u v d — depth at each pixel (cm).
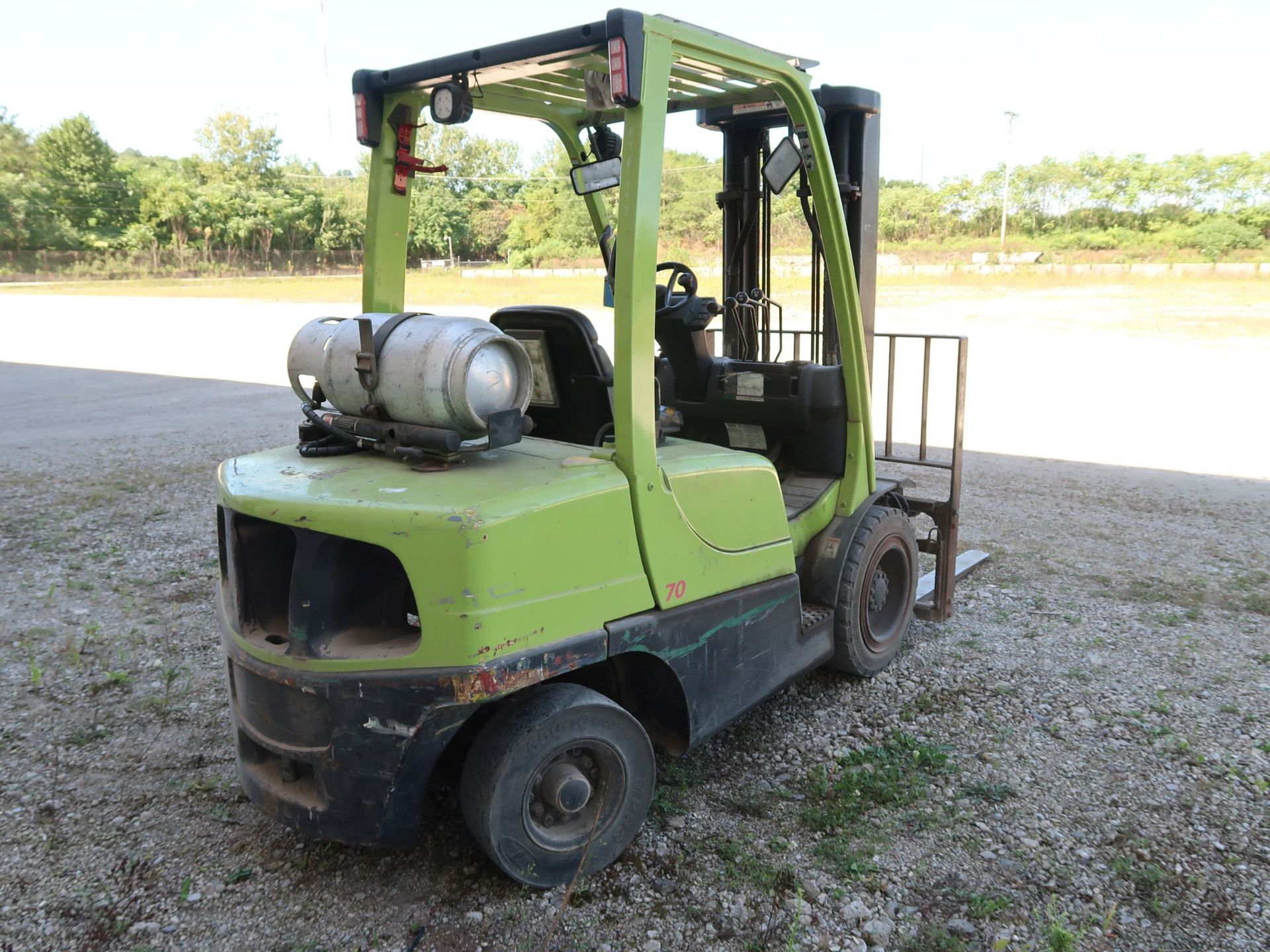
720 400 411
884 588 416
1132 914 266
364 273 329
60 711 386
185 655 441
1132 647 452
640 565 276
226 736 367
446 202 5162
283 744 263
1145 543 617
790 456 420
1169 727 372
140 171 7469
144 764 346
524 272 4369
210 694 403
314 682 251
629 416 268
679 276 403
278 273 6344
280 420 1104
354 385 276
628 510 270
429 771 249
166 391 1354
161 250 6438
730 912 267
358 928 260
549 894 274
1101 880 280
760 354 475
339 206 6950
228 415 1142
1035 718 381
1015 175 5447
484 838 258
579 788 266
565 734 264
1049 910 267
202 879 281
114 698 398
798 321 1697
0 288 4953
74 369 1622
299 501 253
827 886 277
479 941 255
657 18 258
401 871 284
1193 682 413
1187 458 879
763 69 317
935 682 414
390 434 274
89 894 274
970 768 343
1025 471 833
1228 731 370
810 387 387
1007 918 264
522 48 270
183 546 613
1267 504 715
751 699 327
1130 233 4728
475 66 283
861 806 318
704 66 303
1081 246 4778
